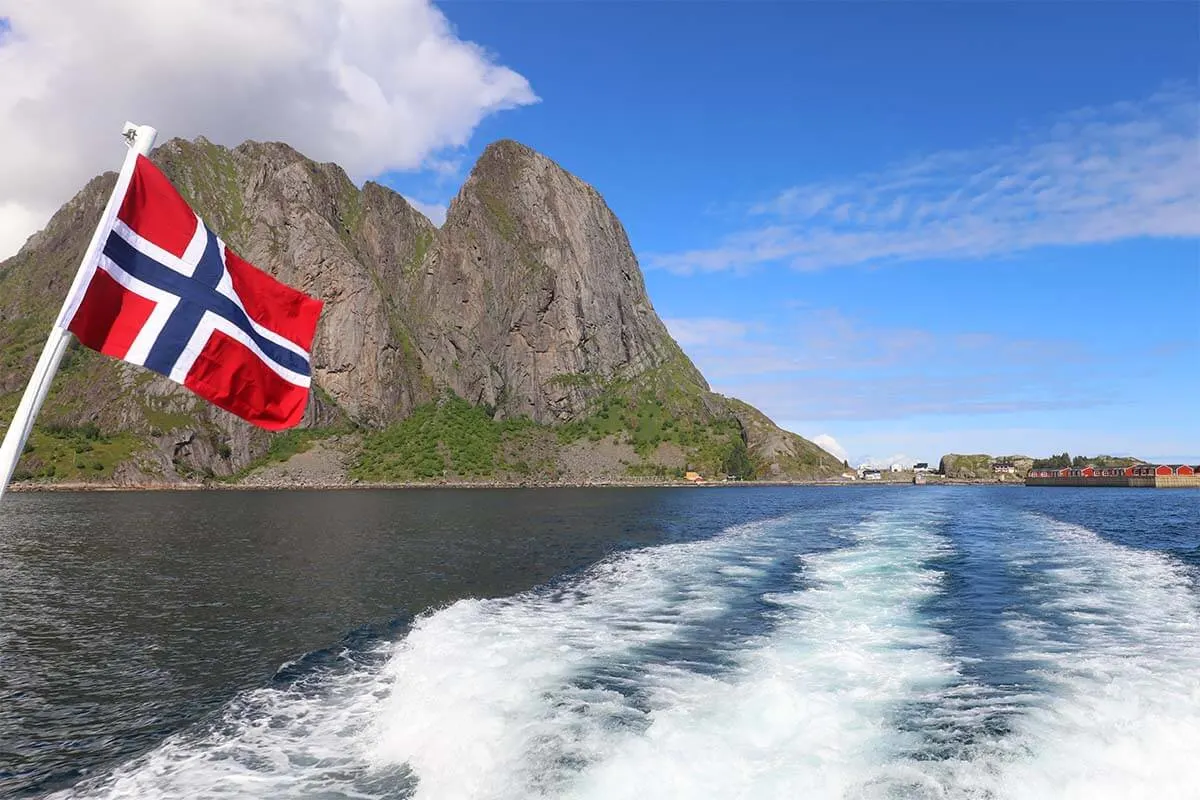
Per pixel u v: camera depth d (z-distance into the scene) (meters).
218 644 15.34
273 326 7.21
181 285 6.52
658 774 7.33
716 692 10.26
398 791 7.69
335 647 14.55
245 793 7.80
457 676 11.47
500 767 7.70
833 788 6.92
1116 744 7.88
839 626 14.51
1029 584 19.16
